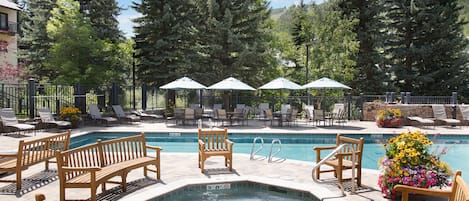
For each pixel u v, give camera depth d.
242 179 6.72
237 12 24.14
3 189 5.93
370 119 19.05
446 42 26.48
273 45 32.06
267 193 6.50
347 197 5.70
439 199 5.44
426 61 28.08
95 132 13.98
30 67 28.73
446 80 27.33
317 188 6.16
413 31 28.70
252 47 23.94
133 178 6.84
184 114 16.44
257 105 25.69
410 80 28.16
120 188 6.12
